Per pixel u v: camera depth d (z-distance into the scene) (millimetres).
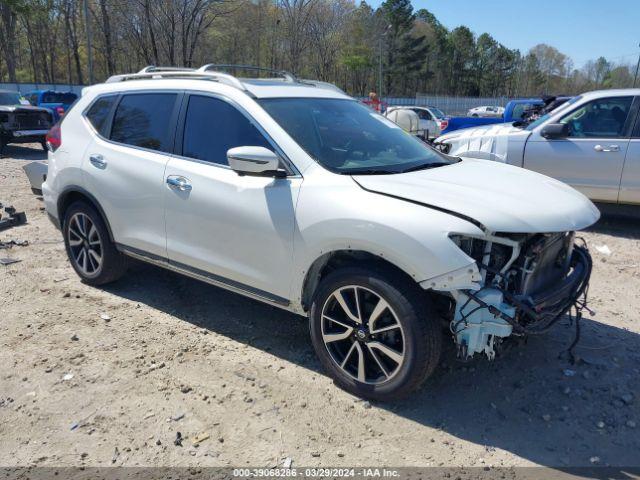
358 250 3162
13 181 10852
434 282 2865
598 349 4008
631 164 7051
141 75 4773
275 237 3480
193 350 3947
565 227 3057
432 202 3004
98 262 4879
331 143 3725
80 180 4727
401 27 76625
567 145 7418
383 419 3176
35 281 5227
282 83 4336
